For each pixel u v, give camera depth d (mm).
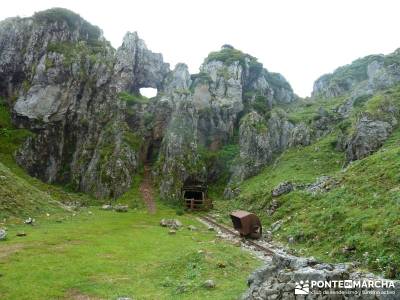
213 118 111000
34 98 99188
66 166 96312
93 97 102375
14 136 93875
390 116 70375
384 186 40875
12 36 107062
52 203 60406
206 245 36219
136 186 85812
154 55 126125
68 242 38531
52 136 97250
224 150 103188
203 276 26734
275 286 18953
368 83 104938
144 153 97062
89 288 24688
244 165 92250
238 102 116500
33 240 38375
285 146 95688
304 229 41781
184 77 122125
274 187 63344
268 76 142750
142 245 38844
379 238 30938
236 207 68938
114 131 95250
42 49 105438
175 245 39375
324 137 88688
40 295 23219
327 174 65000
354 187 44969
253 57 135375
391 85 99125
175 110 97625
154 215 67000
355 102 97875
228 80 119125
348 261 31234
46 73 100938
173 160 89125
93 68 104438
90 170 89688
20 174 84625
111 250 35812
